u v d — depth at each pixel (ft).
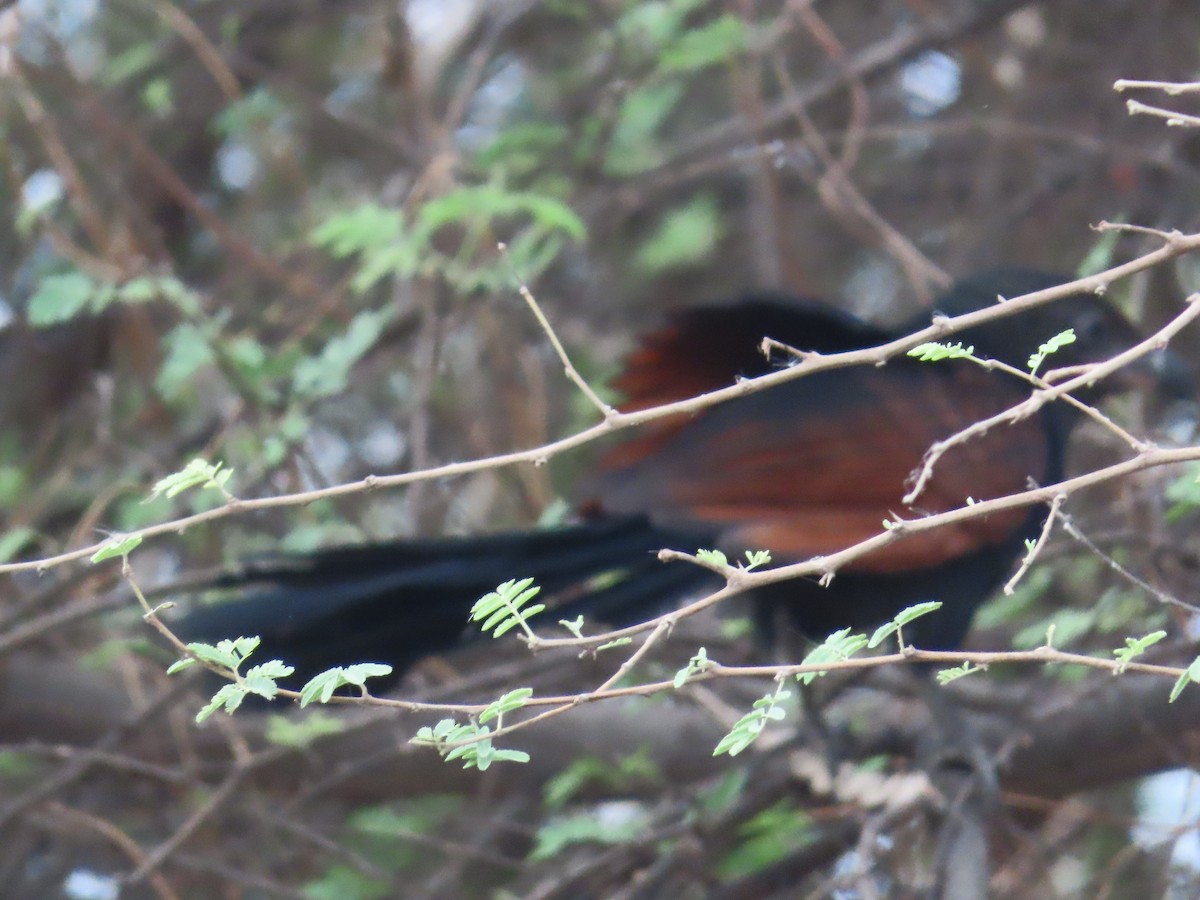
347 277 37.32
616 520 27.71
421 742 16.84
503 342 36.99
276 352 35.14
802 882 27.96
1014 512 28.81
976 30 38.81
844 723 30.76
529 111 42.29
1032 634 27.84
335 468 38.06
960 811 25.21
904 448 28.30
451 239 36.27
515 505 35.70
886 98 42.78
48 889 34.40
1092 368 18.26
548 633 30.96
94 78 40.42
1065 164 39.88
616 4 40.45
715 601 17.38
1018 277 32.12
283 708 23.48
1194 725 28.50
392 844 34.12
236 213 41.63
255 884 30.27
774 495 27.96
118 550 17.33
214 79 40.96
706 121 44.88
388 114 42.98
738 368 28.91
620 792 33.45
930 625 29.30
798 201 42.57
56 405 39.34
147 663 34.09
